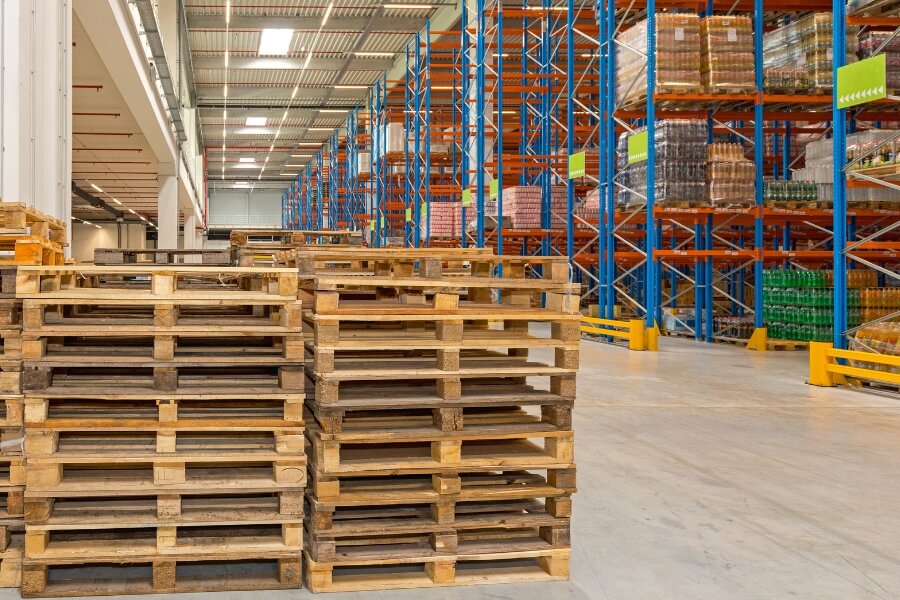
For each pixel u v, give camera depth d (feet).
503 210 65.92
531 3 70.90
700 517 14.58
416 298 13.02
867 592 11.36
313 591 11.27
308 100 124.98
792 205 43.57
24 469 11.01
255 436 11.96
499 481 12.36
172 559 11.09
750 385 30.96
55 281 11.53
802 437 21.50
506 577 11.76
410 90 90.38
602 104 49.60
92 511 11.26
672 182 43.50
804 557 12.66
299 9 86.07
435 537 11.61
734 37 42.47
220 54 100.37
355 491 11.78
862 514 14.84
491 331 13.52
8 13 23.35
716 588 11.46
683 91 42.24
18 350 11.10
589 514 14.73
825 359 30.60
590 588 11.47
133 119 68.49
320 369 11.54
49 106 27.20
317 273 15.52
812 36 42.96
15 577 11.12
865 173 32.42
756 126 43.14
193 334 11.34
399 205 89.35
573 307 12.51
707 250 46.93
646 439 21.20
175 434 11.41
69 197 30.07
